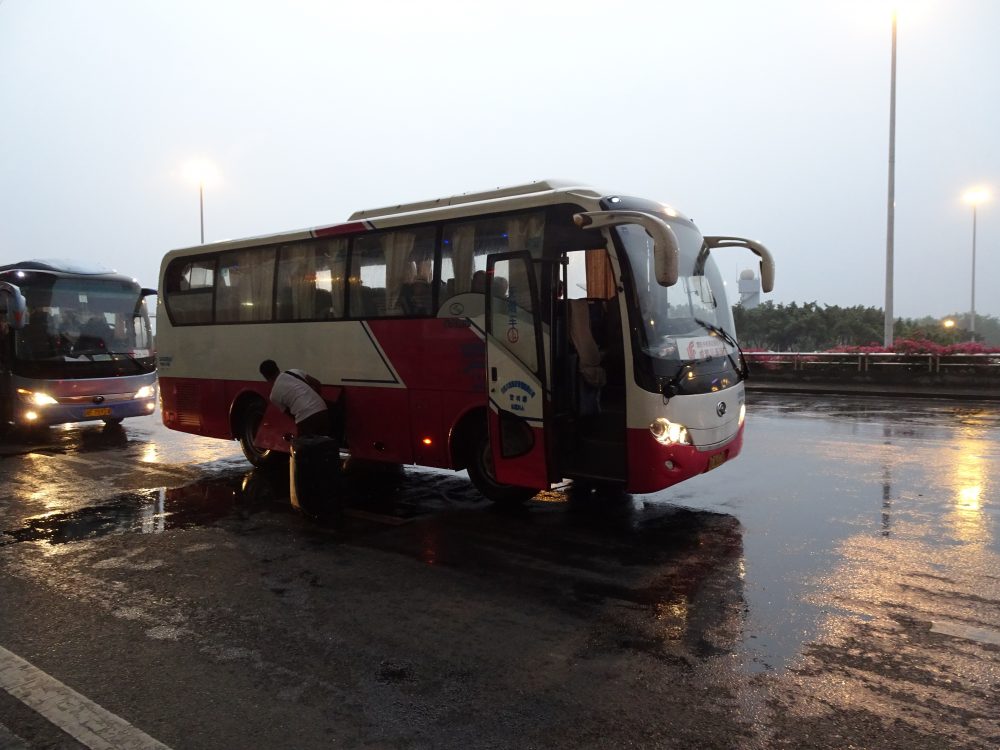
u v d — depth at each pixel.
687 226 7.02
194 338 9.77
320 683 3.57
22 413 11.60
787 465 8.63
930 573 4.96
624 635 4.07
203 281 9.62
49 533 6.34
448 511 6.95
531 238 6.47
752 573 5.04
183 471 9.12
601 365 7.08
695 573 5.07
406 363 7.37
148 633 4.20
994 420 12.38
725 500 7.09
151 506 7.29
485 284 6.62
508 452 6.47
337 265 8.00
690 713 3.23
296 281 8.43
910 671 3.58
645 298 6.02
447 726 3.16
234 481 8.46
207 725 3.19
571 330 6.65
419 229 7.27
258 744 3.04
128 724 3.21
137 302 12.95
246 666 3.77
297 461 6.64
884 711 3.22
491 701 3.37
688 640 3.99
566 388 6.40
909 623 4.15
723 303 7.04
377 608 4.54
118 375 12.41
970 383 16.75
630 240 6.05
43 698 3.45
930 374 17.23
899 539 5.71
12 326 11.07
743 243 7.27
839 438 10.54
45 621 4.39
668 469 5.90
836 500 6.96
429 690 3.49
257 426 9.02
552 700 3.37
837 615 4.28
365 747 3.01
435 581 5.02
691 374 6.08
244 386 9.10
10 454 10.50
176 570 5.32
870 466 8.47
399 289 7.42
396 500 7.41
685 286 6.55
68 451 10.75
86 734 3.13
